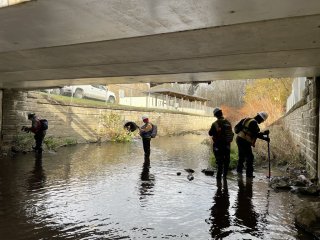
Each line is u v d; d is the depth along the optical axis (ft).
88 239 14.29
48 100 52.39
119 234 14.92
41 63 24.22
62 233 14.93
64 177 27.71
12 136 44.09
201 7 10.78
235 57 20.48
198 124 136.26
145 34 14.32
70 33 14.38
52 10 11.51
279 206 19.56
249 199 21.15
